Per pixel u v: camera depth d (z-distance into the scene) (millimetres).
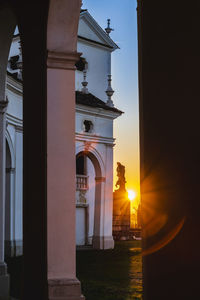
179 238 4727
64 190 8211
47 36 8148
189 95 4672
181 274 4691
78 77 32469
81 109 28172
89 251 26891
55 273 8047
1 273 11344
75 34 8258
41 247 8266
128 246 30781
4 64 11242
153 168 5125
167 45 4965
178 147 4797
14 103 24469
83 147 28312
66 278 8070
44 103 8273
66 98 8297
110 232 29094
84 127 28469
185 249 4656
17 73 25188
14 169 24531
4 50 11016
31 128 8828
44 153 8242
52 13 8078
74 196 8250
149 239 5117
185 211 4676
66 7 8117
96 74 33469
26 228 8883
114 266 19062
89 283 14234
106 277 15609
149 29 5246
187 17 4707
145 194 5230
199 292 4480
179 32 4805
